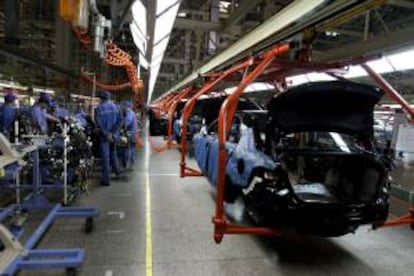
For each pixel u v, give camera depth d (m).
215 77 7.35
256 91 13.02
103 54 6.53
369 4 3.40
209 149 6.60
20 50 7.09
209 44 8.99
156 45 7.37
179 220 5.17
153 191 6.91
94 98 13.12
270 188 3.87
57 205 4.90
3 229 2.34
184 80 13.70
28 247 3.45
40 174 5.98
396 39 5.18
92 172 8.34
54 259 3.36
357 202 3.89
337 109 4.27
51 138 5.73
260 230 3.90
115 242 4.28
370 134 4.52
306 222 3.73
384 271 3.75
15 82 10.95
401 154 7.42
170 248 4.16
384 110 12.34
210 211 5.65
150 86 24.59
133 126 9.62
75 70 12.98
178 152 12.81
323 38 11.53
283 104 4.06
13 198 5.94
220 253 4.07
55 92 12.21
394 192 7.12
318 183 4.84
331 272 3.70
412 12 8.81
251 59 4.79
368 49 5.86
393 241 4.63
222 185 3.87
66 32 10.20
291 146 4.90
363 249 4.34
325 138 5.27
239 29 8.42
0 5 9.84
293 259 3.99
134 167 9.53
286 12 4.27
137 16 5.46
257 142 4.59
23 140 5.57
